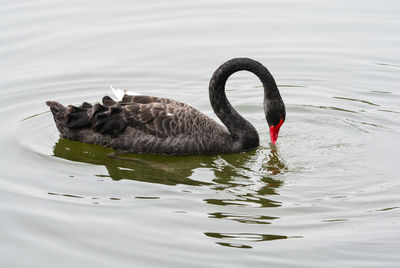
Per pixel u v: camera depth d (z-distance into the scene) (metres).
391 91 16.19
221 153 13.41
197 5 21.31
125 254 9.46
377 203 10.94
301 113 15.35
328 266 9.16
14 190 11.38
